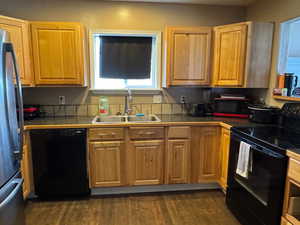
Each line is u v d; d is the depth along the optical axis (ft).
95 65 9.34
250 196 6.02
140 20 9.01
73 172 7.66
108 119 8.95
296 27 7.63
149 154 7.93
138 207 7.38
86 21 8.77
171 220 6.70
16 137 5.10
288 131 6.55
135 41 9.41
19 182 5.15
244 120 8.25
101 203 7.62
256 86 8.14
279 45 7.69
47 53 7.90
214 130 8.07
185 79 8.61
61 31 7.84
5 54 4.63
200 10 9.25
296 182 4.56
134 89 9.38
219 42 8.29
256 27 7.75
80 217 6.84
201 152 8.13
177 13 9.15
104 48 9.36
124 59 9.53
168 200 7.82
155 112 9.73
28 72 7.75
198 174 8.25
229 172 7.22
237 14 9.48
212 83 8.72
